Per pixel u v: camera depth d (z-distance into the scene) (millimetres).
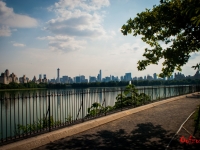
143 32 7742
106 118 8648
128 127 7535
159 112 10953
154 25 7234
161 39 7617
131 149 4992
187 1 5664
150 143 5445
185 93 24516
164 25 6973
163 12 6539
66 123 7566
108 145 5363
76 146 5320
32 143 5234
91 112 10812
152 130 6938
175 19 6301
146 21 7188
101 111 11156
